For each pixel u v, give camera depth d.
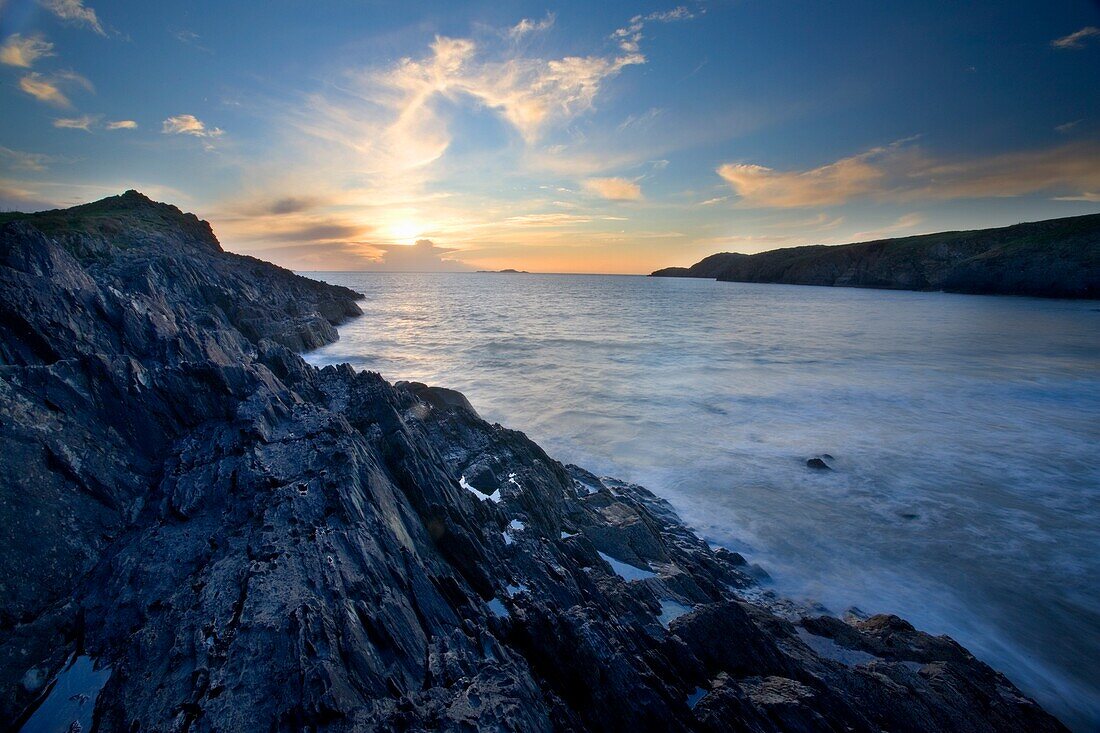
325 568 10.30
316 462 14.09
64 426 13.26
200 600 9.62
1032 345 63.91
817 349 62.72
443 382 45.50
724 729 9.33
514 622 11.57
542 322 93.88
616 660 10.05
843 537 21.27
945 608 17.06
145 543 11.54
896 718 10.90
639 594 14.24
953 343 66.00
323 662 8.16
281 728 7.43
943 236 174.88
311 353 58.06
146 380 15.96
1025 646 15.48
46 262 18.12
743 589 17.67
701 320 96.31
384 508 13.08
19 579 10.09
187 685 8.09
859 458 29.14
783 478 26.66
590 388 43.69
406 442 16.78
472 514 15.78
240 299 57.12
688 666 11.08
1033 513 23.16
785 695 10.35
